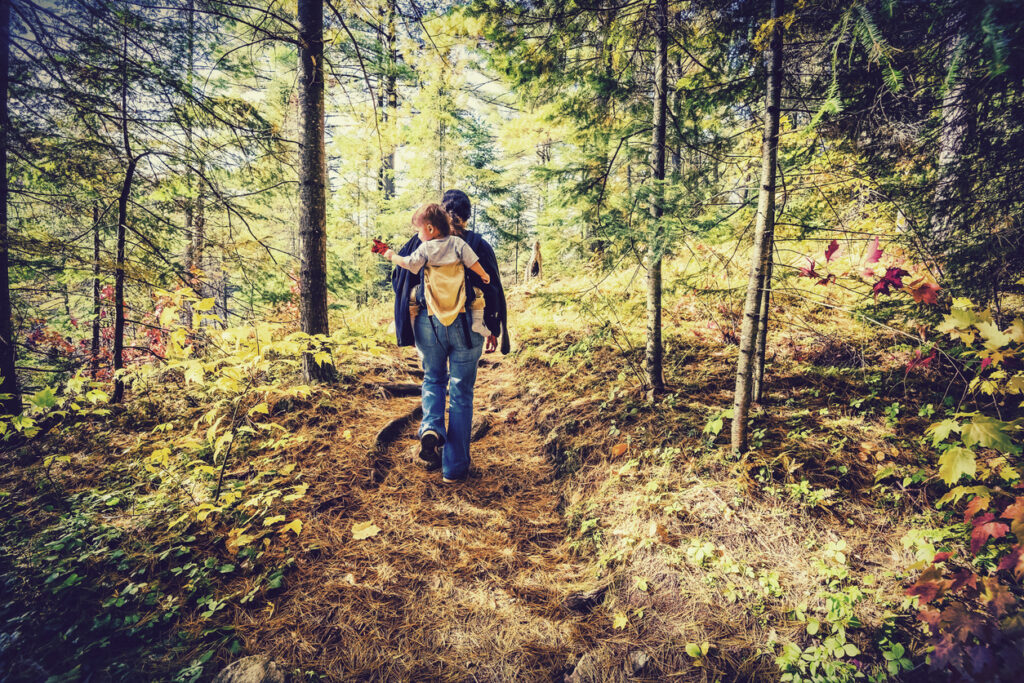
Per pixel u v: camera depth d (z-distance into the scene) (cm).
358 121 889
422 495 313
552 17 339
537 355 562
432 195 1163
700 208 336
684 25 346
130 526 260
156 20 396
